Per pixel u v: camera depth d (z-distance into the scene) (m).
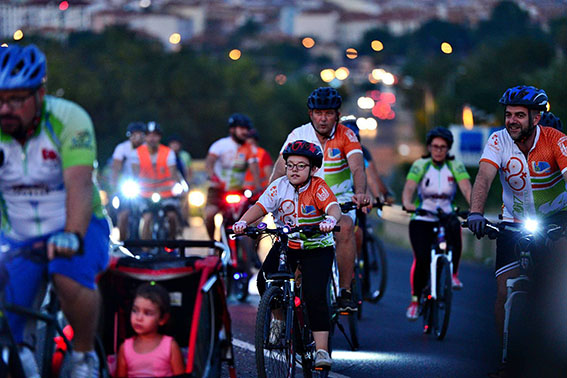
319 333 14.59
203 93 140.38
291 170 14.72
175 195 30.09
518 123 14.45
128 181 29.36
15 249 10.98
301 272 14.74
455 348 19.59
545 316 14.31
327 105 17.17
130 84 133.62
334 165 17.67
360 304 21.56
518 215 15.30
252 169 27.06
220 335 12.89
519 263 14.70
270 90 152.88
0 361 10.36
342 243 16.91
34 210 11.23
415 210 21.31
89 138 11.02
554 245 14.33
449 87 125.38
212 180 27.14
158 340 12.15
